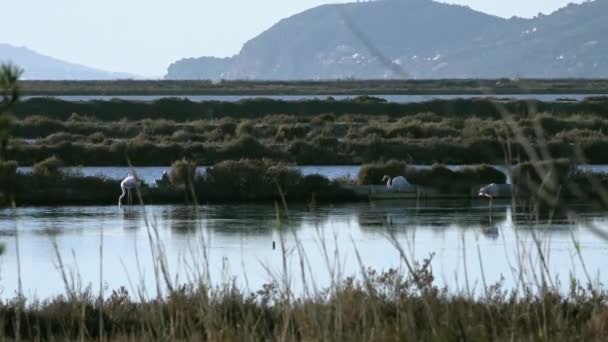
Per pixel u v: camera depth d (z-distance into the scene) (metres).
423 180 158.88
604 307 40.81
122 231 102.69
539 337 29.41
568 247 79.56
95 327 41.22
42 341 38.19
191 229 104.38
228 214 124.00
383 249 83.31
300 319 29.91
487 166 161.75
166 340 32.53
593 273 65.00
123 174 182.38
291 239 91.25
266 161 166.88
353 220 114.00
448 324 29.47
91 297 51.03
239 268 69.06
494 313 34.62
